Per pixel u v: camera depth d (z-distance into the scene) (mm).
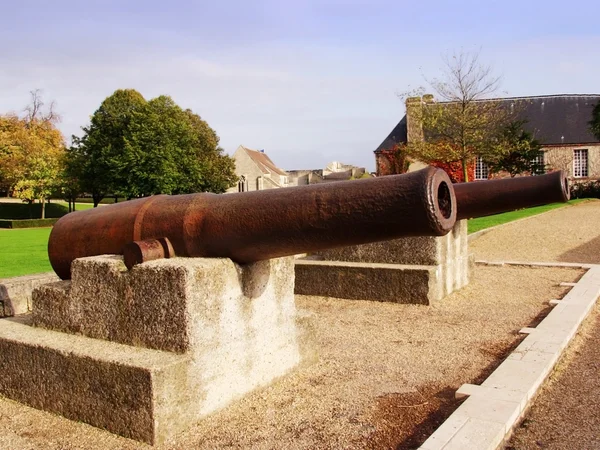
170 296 3920
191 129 43719
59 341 4289
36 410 4254
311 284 8883
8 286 7066
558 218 22062
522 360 5172
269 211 3955
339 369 5184
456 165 32312
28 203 49844
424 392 4598
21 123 49688
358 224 3645
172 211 4375
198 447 3604
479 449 3355
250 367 4438
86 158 41688
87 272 4355
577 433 3891
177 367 3758
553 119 45000
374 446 3617
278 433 3805
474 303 8281
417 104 29281
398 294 8297
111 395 3805
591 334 6602
